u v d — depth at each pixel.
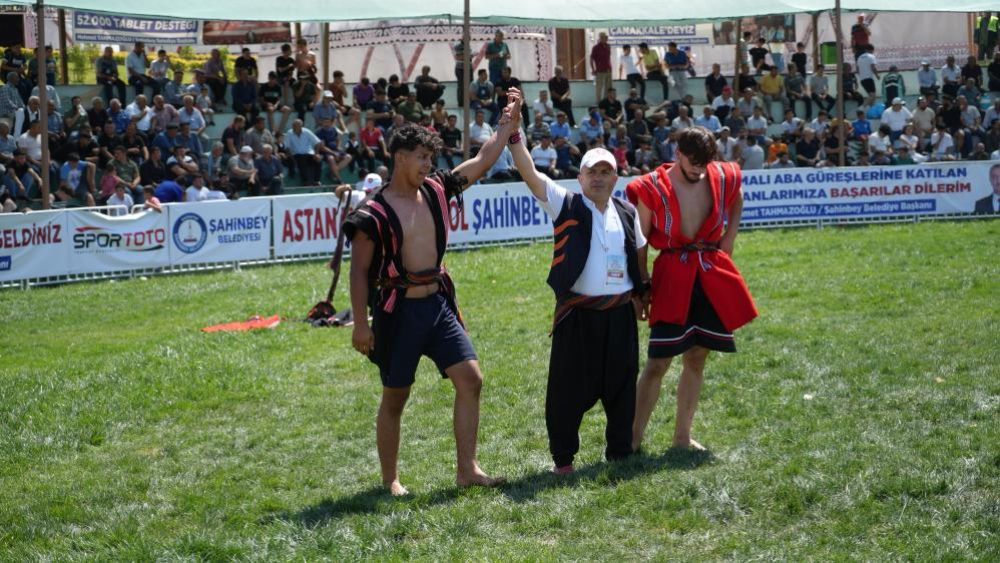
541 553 4.56
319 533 4.89
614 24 21.05
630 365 5.80
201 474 6.46
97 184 18.06
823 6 21.06
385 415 5.52
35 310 12.48
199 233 14.98
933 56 28.02
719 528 4.79
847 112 24.84
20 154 17.23
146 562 4.75
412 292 5.37
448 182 5.48
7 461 6.86
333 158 20.06
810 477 5.28
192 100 19.73
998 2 21.88
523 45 26.58
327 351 9.57
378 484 5.99
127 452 7.02
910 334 9.10
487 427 7.11
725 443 6.35
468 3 17.86
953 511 4.84
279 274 14.29
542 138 20.41
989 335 8.84
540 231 16.58
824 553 4.47
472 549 4.64
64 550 5.13
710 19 21.00
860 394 7.28
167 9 18.48
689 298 5.90
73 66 27.81
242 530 5.16
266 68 28.47
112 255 14.58
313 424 7.44
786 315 10.21
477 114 20.95
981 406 6.79
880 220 17.88
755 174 17.52
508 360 8.92
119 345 10.32
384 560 4.55
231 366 8.90
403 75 26.77
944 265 12.73
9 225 14.00
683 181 5.98
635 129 21.84
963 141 23.16
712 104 23.77
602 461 5.98
